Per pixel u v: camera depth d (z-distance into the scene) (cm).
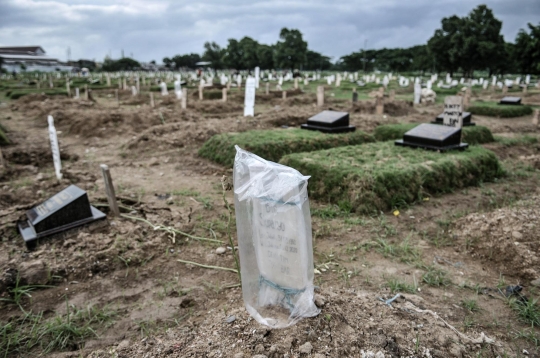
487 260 438
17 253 435
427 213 577
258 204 275
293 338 270
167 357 270
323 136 945
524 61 4419
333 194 613
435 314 322
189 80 3953
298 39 6028
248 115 1395
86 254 427
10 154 906
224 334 288
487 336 304
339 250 462
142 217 545
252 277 293
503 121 1625
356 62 9238
